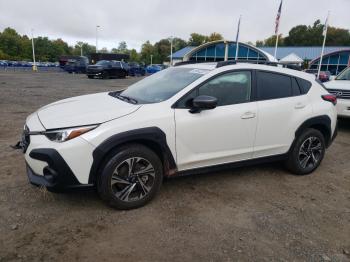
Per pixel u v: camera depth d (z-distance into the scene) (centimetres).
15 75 2766
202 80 392
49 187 324
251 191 426
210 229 330
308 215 371
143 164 359
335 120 514
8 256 276
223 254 292
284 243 314
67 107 384
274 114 438
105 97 434
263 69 443
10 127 703
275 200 404
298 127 464
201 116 381
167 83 423
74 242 299
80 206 362
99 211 353
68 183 323
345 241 324
